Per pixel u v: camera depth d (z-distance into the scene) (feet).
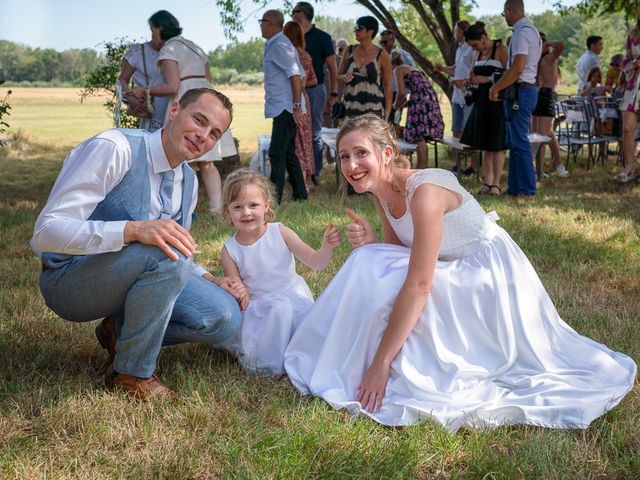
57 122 93.45
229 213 12.55
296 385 11.22
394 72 34.96
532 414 10.18
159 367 11.89
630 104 32.22
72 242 9.68
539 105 34.71
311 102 32.27
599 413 10.37
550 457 9.15
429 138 32.19
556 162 35.55
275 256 12.74
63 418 9.83
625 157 33.22
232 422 9.91
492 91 28.14
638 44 31.99
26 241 21.75
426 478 8.89
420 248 10.43
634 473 8.96
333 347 11.10
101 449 9.24
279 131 26.81
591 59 45.62
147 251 9.96
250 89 270.67
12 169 41.09
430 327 10.61
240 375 11.71
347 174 11.13
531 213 25.46
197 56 23.56
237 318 11.41
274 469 8.75
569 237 21.58
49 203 9.89
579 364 11.32
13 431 9.62
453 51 45.09
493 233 11.39
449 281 10.89
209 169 24.85
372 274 11.03
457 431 10.09
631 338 13.30
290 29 29.86
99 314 10.75
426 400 10.30
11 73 364.99
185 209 10.96
